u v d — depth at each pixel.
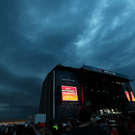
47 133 3.80
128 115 4.59
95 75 48.75
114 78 57.41
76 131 1.86
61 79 39.41
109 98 58.97
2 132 4.98
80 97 40.28
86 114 2.04
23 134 3.68
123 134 2.21
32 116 32.50
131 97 60.22
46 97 43.06
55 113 32.88
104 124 4.93
